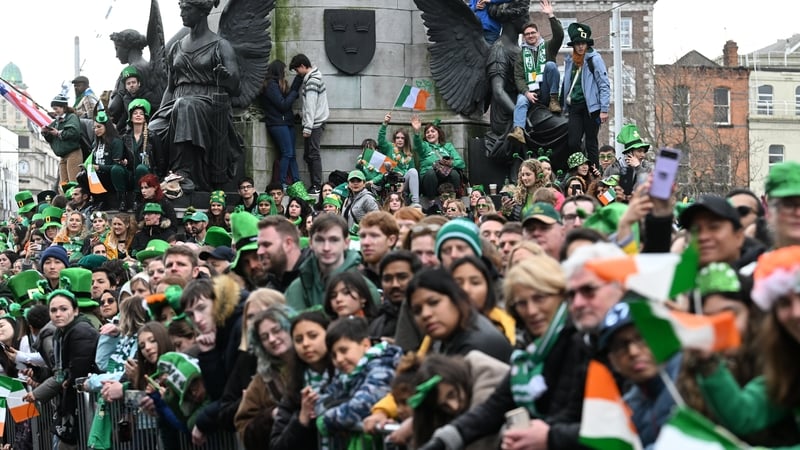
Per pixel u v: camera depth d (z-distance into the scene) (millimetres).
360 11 49500
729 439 12391
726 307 14570
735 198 20984
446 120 48750
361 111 49438
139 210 45438
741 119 140500
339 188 44969
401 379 18062
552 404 16078
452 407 17109
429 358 17250
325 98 48469
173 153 46812
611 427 13273
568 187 37406
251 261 26703
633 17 140375
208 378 23469
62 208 51062
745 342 14430
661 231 17062
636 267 12859
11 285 36031
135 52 53375
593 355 15648
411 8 50000
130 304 27656
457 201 35344
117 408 26703
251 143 47750
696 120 134625
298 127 48656
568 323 16094
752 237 19781
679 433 12438
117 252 42875
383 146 46344
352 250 24156
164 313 26453
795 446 13219
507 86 47938
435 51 49094
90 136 55406
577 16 139875
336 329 19594
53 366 31141
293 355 20594
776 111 145125
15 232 59625
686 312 14836
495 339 18078
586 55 44969
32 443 32969
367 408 19031
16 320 35781
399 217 25766
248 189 44812
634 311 12727
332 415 19234
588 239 18203
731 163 132125
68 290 30906
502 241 23172
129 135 48219
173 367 23891
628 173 36625
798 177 15586
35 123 70250
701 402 13508
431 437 17281
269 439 21469
